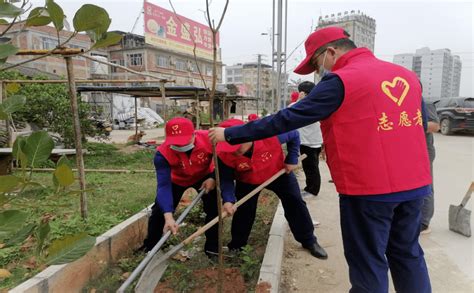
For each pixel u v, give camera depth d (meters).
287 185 3.28
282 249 3.33
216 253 3.26
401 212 2.10
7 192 1.07
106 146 12.04
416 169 1.98
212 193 3.20
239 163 2.99
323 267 3.17
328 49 2.19
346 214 2.05
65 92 10.39
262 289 2.50
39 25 1.17
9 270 2.85
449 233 3.85
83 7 1.09
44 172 6.94
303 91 4.83
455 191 5.61
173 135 2.90
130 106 28.31
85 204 3.84
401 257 2.17
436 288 2.78
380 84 1.92
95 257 2.94
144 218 3.86
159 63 32.00
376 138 1.90
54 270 2.53
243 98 19.11
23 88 9.62
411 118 2.00
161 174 2.99
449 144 11.82
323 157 9.29
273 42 11.43
